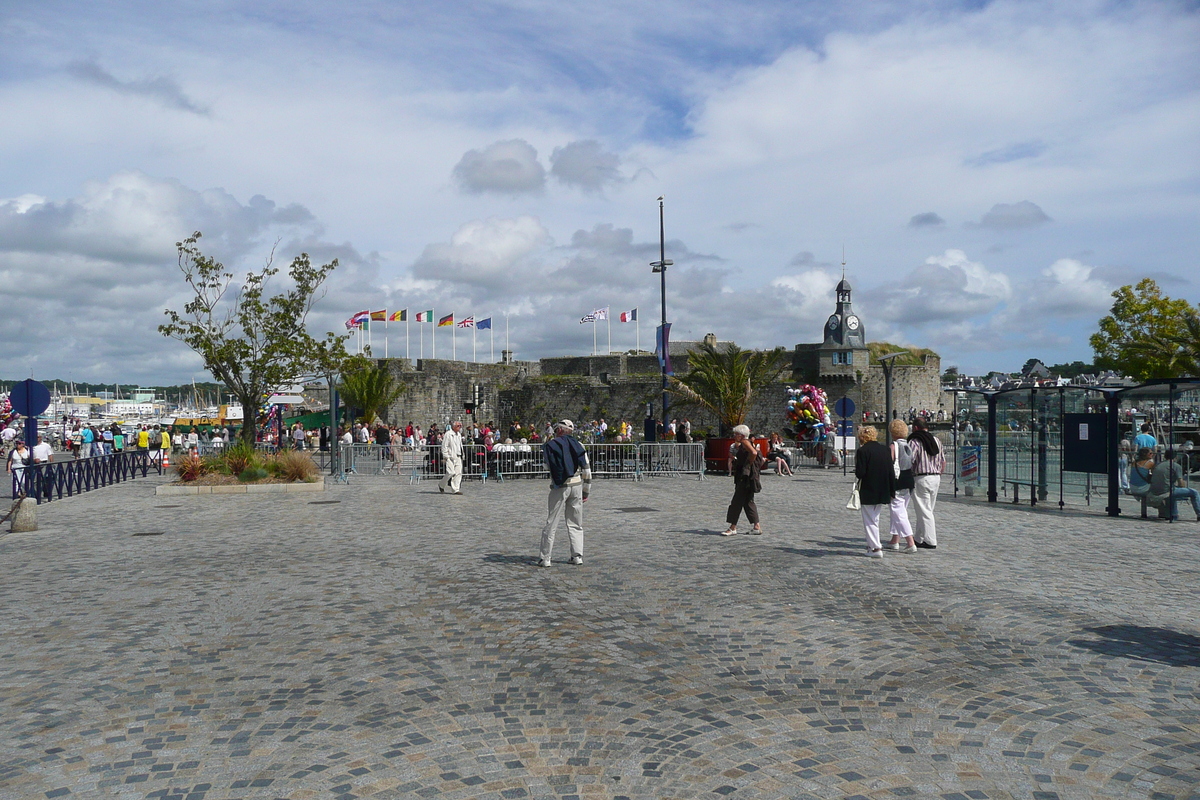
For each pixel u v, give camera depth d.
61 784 3.99
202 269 27.25
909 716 4.79
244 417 28.31
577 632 6.71
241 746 4.44
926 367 76.81
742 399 31.58
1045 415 16.58
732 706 4.99
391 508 17.03
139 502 18.78
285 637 6.65
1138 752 4.24
